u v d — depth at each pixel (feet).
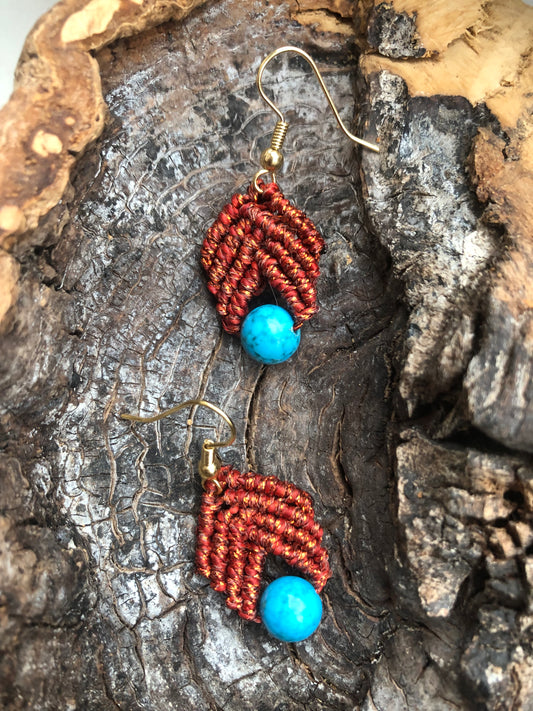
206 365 0.28
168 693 0.25
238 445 0.28
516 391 0.22
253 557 0.26
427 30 0.26
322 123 0.28
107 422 0.27
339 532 0.27
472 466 0.22
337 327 0.28
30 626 0.22
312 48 0.28
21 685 0.21
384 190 0.26
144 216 0.27
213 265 0.27
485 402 0.22
